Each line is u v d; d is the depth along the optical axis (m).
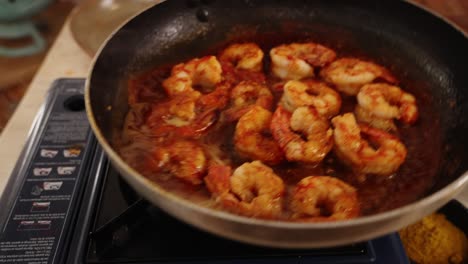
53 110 0.36
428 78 0.34
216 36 0.39
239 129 0.29
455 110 0.31
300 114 0.29
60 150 0.33
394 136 0.30
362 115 0.32
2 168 0.34
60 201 0.29
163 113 0.32
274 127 0.29
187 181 0.27
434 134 0.31
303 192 0.25
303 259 0.26
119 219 0.26
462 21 0.64
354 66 0.35
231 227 0.20
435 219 0.32
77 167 0.32
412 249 0.31
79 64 0.44
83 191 0.30
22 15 0.77
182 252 0.26
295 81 0.33
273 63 0.36
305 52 0.36
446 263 0.31
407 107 0.31
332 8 0.38
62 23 0.86
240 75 0.36
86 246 0.26
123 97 0.32
